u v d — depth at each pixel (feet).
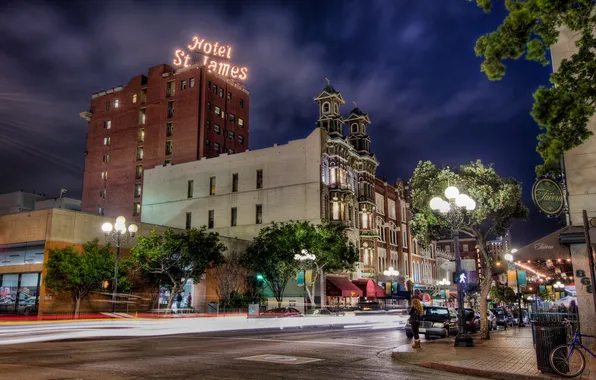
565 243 62.69
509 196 73.10
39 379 34.24
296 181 193.57
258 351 54.85
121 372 37.91
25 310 121.08
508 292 185.98
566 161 66.18
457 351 55.52
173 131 271.08
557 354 39.06
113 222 138.00
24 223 127.34
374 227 219.82
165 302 150.00
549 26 37.99
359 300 205.57
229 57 297.33
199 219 214.07
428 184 77.25
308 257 145.89
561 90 39.04
